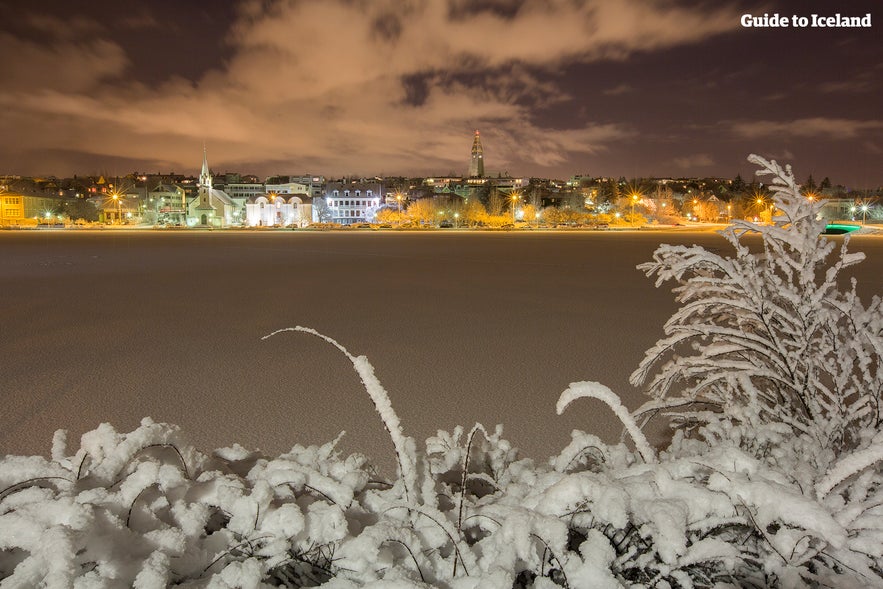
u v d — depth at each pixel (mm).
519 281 21078
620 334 11242
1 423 6277
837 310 3643
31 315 13594
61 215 129625
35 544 1519
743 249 3885
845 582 1717
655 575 1829
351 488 2137
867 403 3258
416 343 10422
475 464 2867
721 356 3953
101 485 1940
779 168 3822
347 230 100812
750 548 1862
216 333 11305
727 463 2076
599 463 2764
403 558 1858
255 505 1855
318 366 8680
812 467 2592
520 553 1698
